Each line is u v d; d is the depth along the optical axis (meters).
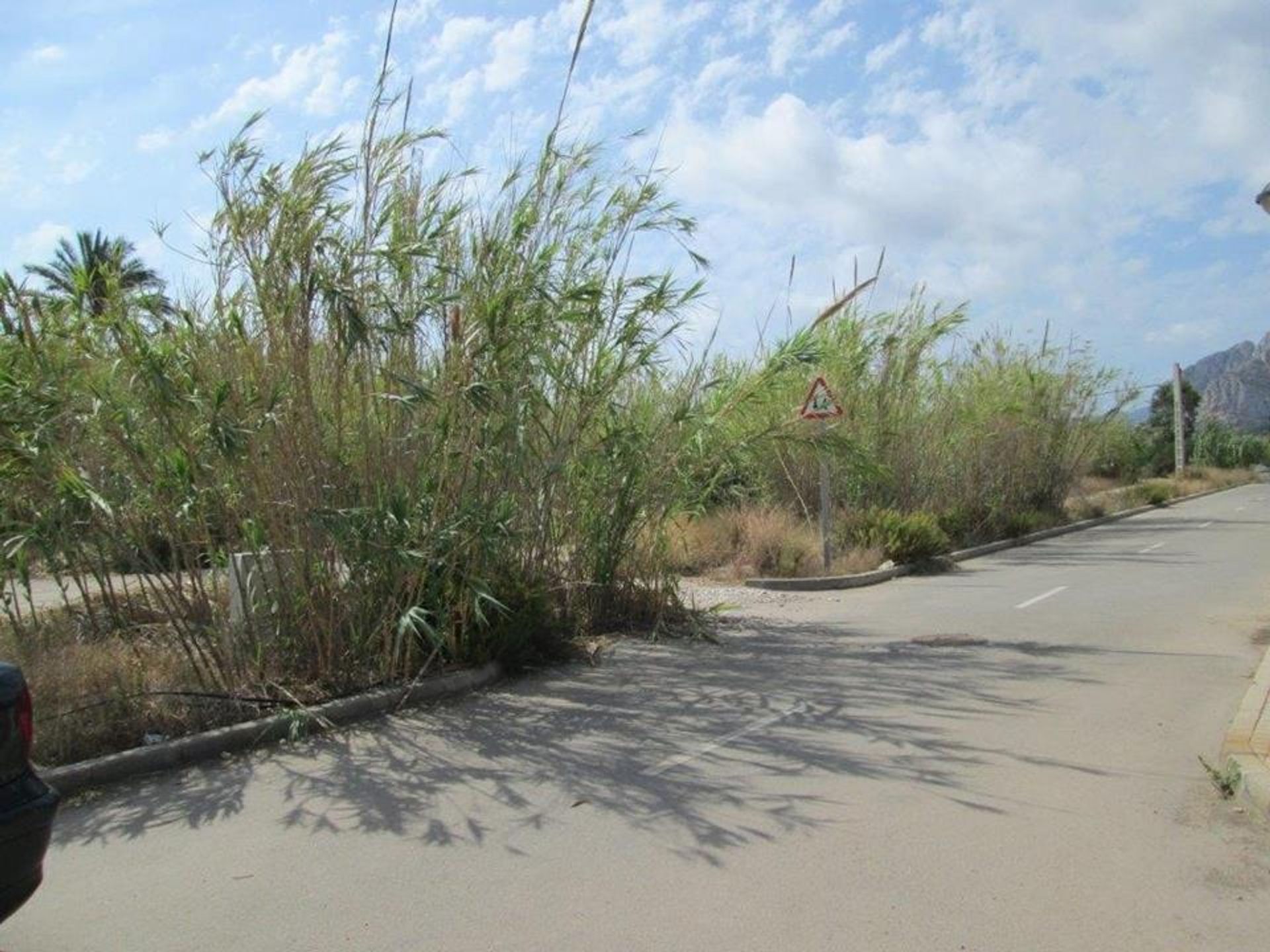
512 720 8.77
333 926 4.99
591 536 12.44
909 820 6.20
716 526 19.61
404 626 9.06
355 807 6.69
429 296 10.15
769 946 4.67
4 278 8.52
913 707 8.95
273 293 9.35
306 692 8.91
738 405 13.61
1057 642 11.80
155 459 8.95
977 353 27.78
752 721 8.59
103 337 8.91
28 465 8.45
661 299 11.66
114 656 8.79
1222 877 5.32
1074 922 4.85
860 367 21.25
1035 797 6.55
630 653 11.61
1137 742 7.72
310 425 9.28
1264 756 6.87
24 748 4.46
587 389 11.62
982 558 22.50
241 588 9.00
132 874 5.69
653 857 5.74
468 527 9.99
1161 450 62.94
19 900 4.36
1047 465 29.36
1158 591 15.98
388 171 10.10
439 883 5.46
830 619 14.12
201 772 7.45
